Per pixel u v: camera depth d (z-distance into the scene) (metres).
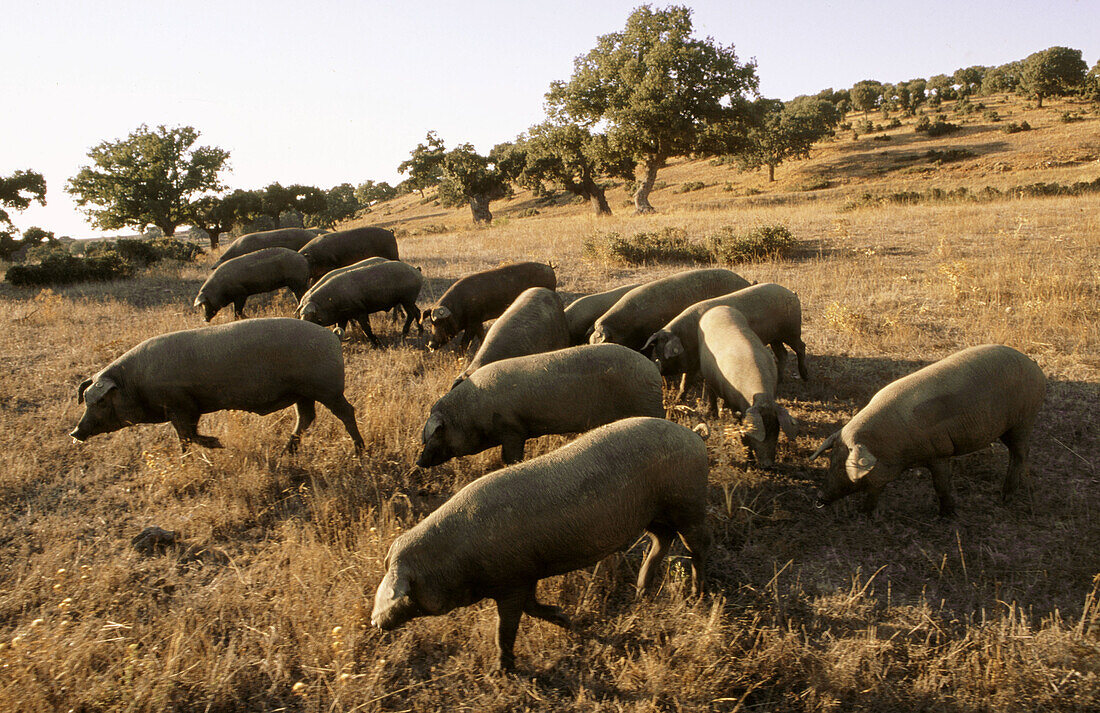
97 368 11.06
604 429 5.21
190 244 30.02
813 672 4.65
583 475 4.76
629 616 5.25
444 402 7.07
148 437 8.52
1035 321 11.05
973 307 12.15
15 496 7.24
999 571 5.58
